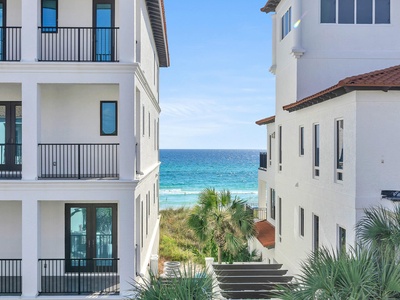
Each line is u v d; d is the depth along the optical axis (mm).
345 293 7957
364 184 13023
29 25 14922
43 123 17047
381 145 13016
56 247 17203
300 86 20062
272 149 26609
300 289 8711
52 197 14867
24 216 14836
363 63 20188
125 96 14945
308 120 17703
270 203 27281
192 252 31062
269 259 24688
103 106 17234
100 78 14922
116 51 16312
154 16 21906
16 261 16094
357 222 12500
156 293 9461
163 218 48906
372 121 13016
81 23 16875
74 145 16094
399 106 12977
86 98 17172
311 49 20156
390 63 20234
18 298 14531
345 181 13852
